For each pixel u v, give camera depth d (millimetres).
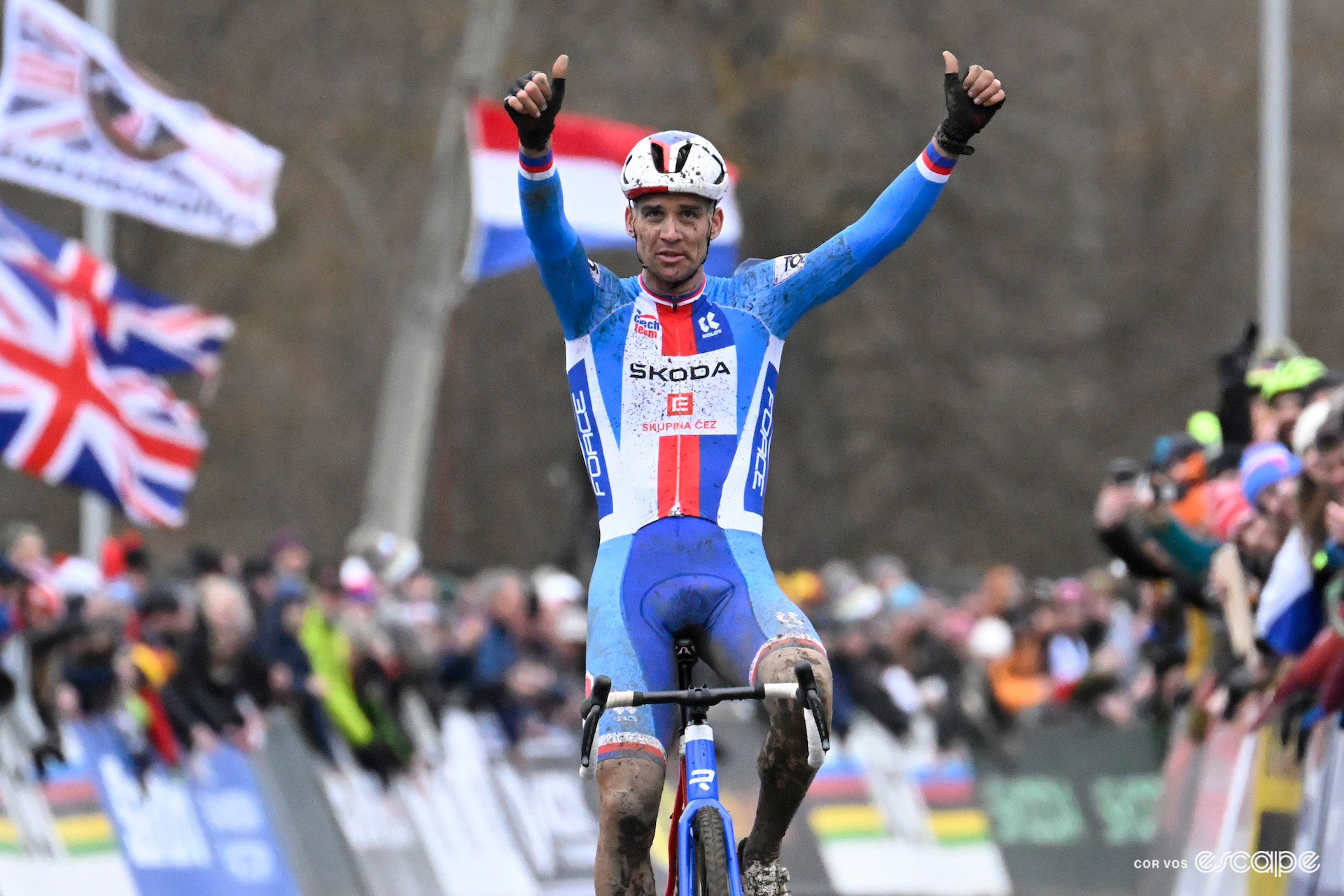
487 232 46125
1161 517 26891
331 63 93688
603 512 17484
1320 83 105562
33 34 37500
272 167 40250
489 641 41094
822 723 15328
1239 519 25734
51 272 36844
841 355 103750
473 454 100625
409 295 76625
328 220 95562
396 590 42781
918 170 17656
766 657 16547
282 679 36031
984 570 103062
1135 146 105875
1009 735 43312
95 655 32938
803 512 103188
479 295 100125
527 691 41438
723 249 45406
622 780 16438
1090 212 105688
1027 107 105500
